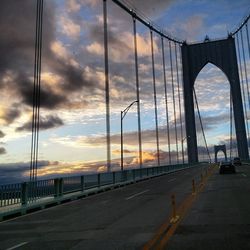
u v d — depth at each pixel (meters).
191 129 151.62
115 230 10.97
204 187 26.23
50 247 9.12
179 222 11.62
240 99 146.62
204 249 7.95
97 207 18.03
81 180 26.61
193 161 148.62
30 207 18.47
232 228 10.21
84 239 9.91
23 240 10.41
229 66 153.38
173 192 23.67
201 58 158.12
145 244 8.73
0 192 16.61
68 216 15.38
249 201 16.58
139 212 14.80
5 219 16.28
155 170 53.00
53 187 22.19
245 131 142.12
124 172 37.19
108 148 64.69
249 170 52.00
